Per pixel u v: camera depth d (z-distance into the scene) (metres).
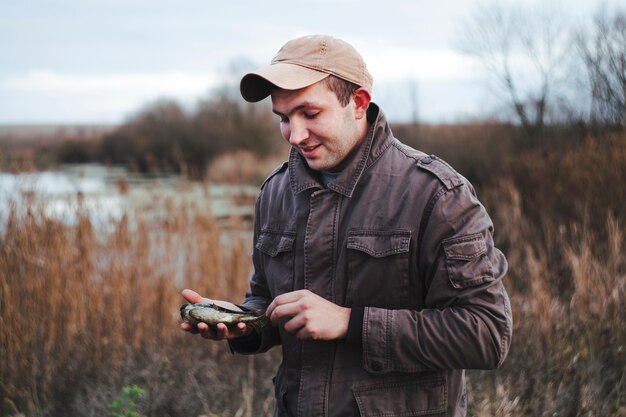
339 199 1.54
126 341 4.07
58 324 3.94
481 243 1.46
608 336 3.58
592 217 5.60
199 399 3.54
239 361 4.05
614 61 7.53
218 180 17.27
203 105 24.16
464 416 1.62
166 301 4.27
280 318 1.59
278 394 1.64
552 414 3.05
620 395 3.20
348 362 1.50
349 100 1.50
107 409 3.39
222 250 4.73
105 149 24.70
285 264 1.61
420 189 1.48
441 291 1.44
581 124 8.06
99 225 4.51
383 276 1.48
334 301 1.52
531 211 6.43
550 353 3.48
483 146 9.70
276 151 22.09
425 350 1.40
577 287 4.04
